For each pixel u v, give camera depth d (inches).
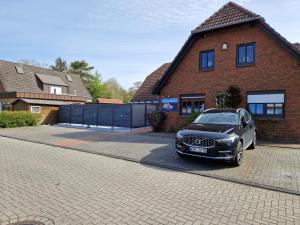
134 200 191.5
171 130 637.9
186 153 297.1
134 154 363.9
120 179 245.4
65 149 422.0
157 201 189.9
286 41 467.5
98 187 220.7
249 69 523.5
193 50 606.2
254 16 502.9
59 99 1142.3
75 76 1626.5
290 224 156.4
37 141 507.5
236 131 301.3
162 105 658.8
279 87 487.2
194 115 558.3
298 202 191.0
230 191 213.5
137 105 796.0
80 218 161.5
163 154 362.0
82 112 924.6
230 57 550.0
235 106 525.3
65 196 198.5
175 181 240.1
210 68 581.9
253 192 211.6
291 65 473.7
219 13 591.2
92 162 321.4
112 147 425.7
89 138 547.2
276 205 184.9
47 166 296.2
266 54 502.3
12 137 580.4
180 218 162.6
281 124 482.0
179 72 628.4
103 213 168.9
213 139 280.7
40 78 1307.8
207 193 208.1
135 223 155.6
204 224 154.9
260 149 397.7
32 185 224.7
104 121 854.5
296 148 405.7
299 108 465.7
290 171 271.9
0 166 293.6
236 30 541.3
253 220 161.0
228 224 155.4
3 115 792.3
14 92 983.0
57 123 999.0
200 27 582.2
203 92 588.4
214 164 302.2
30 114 879.7
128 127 780.6
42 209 174.4
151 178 249.6
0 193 204.1
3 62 1268.5
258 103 513.3
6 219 159.2
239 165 295.7
